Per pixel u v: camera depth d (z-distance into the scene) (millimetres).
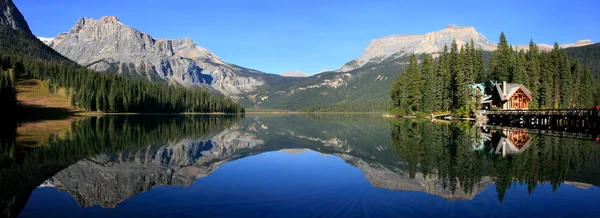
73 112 110312
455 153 25766
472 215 11648
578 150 26281
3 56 147125
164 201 13516
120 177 18781
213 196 14211
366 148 31938
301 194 14430
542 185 15742
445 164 21422
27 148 30734
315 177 18078
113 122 74625
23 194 15000
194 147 34469
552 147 28047
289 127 72250
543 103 79125
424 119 83000
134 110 136125
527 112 56719
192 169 21344
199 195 14398
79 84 133875
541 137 35812
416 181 16766
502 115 61406
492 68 90125
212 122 92938
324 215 11641
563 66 79188
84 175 19359
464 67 77438
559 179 16906
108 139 39406
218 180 17547
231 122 95875
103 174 19703
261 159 25812
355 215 11602
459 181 16688
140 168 21797
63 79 137750
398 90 111625
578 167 19828
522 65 81062
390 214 11727
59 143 34812
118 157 26422
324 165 22328
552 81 79562
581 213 11844
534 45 84438
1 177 18766
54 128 55094
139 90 141250
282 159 25750
